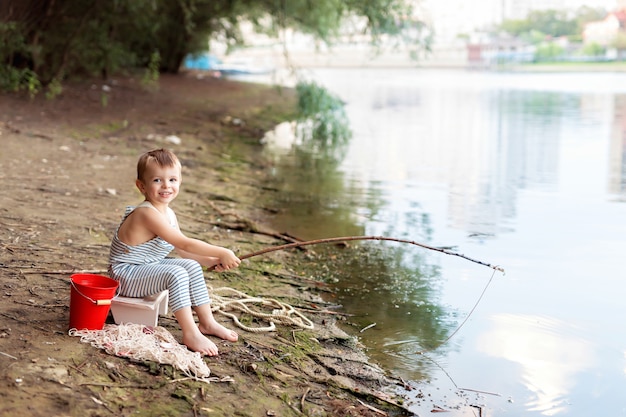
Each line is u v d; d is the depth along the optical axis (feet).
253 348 15.39
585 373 15.88
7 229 20.92
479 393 14.93
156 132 43.19
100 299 14.29
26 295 16.21
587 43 149.79
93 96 52.75
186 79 76.95
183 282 14.92
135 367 13.53
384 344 16.99
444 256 23.65
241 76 95.45
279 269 21.59
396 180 35.96
